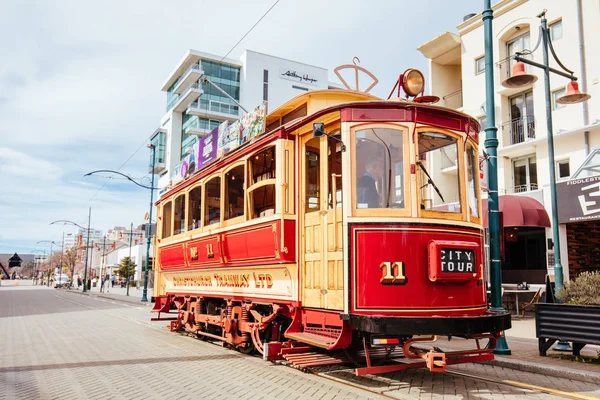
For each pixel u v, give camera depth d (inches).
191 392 251.3
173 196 514.3
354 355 287.1
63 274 3152.1
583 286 327.0
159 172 2333.9
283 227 293.4
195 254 435.8
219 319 394.0
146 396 244.4
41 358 357.7
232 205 369.4
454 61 958.4
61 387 265.0
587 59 676.1
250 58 2085.4
